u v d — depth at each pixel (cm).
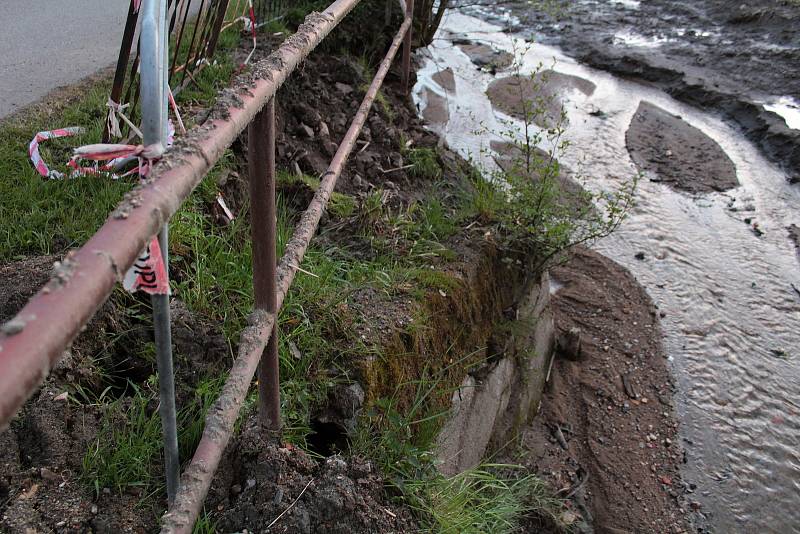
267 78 162
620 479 407
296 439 238
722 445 426
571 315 505
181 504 156
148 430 220
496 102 683
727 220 583
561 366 477
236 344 267
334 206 379
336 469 226
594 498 400
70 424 218
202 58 440
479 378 360
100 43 506
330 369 268
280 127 435
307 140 438
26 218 292
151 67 149
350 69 530
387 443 251
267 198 179
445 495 255
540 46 852
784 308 511
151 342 256
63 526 193
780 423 439
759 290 525
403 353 293
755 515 392
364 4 594
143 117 150
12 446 208
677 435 431
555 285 528
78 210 308
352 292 315
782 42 833
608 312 505
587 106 716
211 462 165
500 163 570
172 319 260
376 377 274
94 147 135
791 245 562
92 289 90
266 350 208
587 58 820
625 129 683
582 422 443
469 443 345
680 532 382
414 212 405
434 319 324
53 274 90
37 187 311
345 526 215
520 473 396
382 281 324
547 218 401
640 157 645
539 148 622
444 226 393
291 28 565
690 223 577
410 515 236
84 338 244
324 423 257
